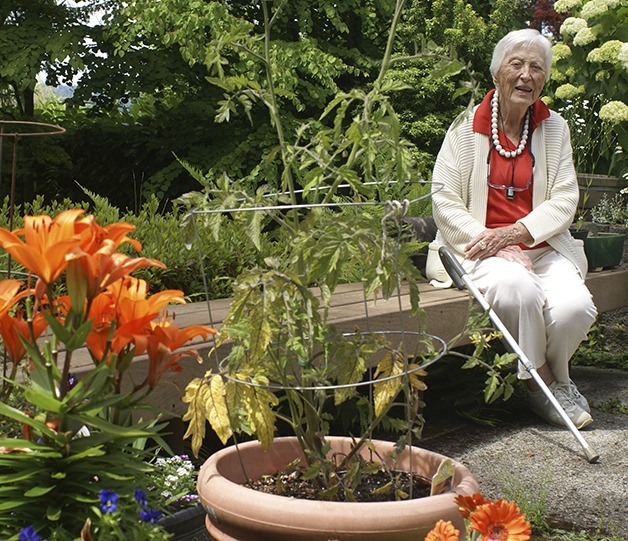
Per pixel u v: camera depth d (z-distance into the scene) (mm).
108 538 1324
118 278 1322
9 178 11258
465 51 9602
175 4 9289
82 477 1402
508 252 3902
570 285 3824
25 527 1359
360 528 1465
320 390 1763
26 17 10477
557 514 2746
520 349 3561
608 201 6113
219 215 1666
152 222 4074
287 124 10117
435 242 4230
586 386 4770
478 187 4047
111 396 1367
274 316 1612
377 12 11164
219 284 4043
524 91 3910
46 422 1377
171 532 1943
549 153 4074
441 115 9336
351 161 1725
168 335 1402
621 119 5867
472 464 3250
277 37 10906
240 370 1678
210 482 1618
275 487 1783
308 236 1621
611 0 6203
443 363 4098
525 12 11516
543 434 3676
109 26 9859
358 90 1688
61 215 1310
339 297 3752
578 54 6492
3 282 1354
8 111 11938
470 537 1398
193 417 1688
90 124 11961
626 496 2914
